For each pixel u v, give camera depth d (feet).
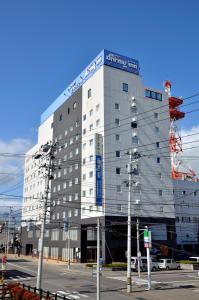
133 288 116.67
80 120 254.27
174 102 273.13
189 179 283.79
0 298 86.94
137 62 247.29
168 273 173.27
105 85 228.43
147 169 229.86
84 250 230.07
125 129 227.61
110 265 183.62
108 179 211.61
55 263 228.02
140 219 217.97
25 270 176.14
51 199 261.44
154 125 242.17
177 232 263.08
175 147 278.05
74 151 256.93
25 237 344.08
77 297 98.07
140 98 240.73
